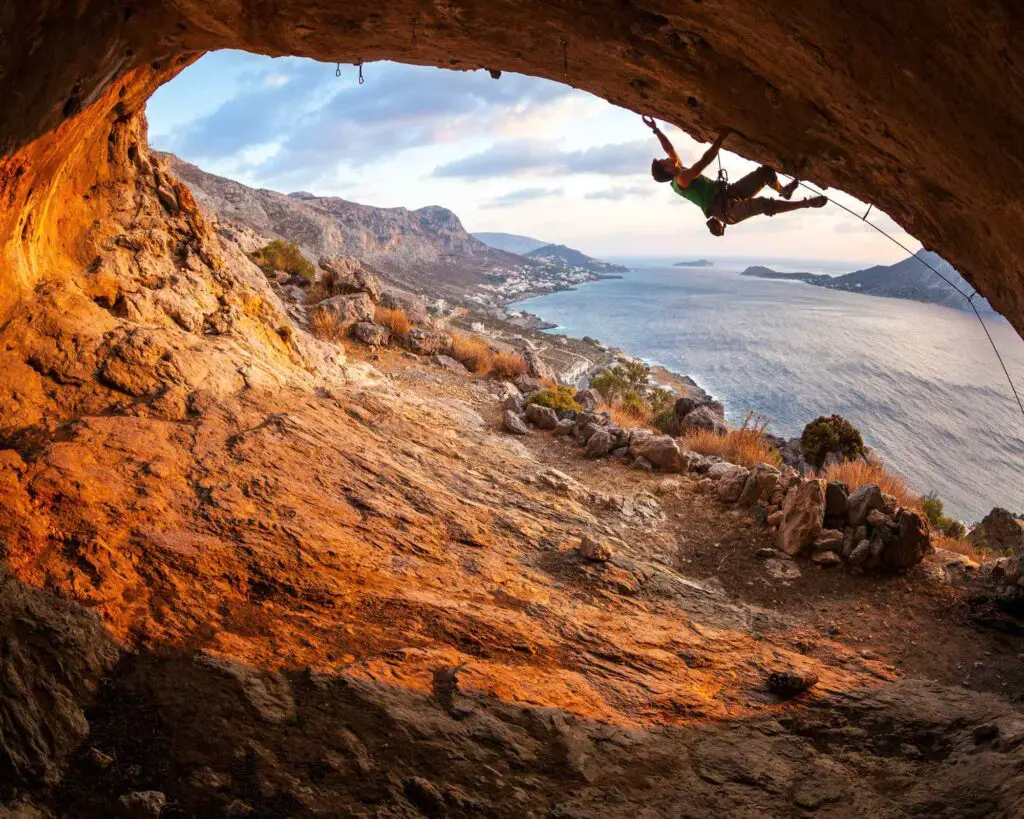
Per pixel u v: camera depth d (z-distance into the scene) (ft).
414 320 59.72
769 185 16.75
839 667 19.80
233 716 12.93
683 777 14.01
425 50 16.99
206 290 31.09
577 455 36.50
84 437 19.35
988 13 8.38
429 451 29.19
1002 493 270.26
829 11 10.68
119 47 16.61
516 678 15.89
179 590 15.83
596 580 22.68
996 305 14.96
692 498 31.89
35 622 13.28
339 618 16.72
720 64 14.17
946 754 15.55
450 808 11.96
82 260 26.86
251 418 24.35
